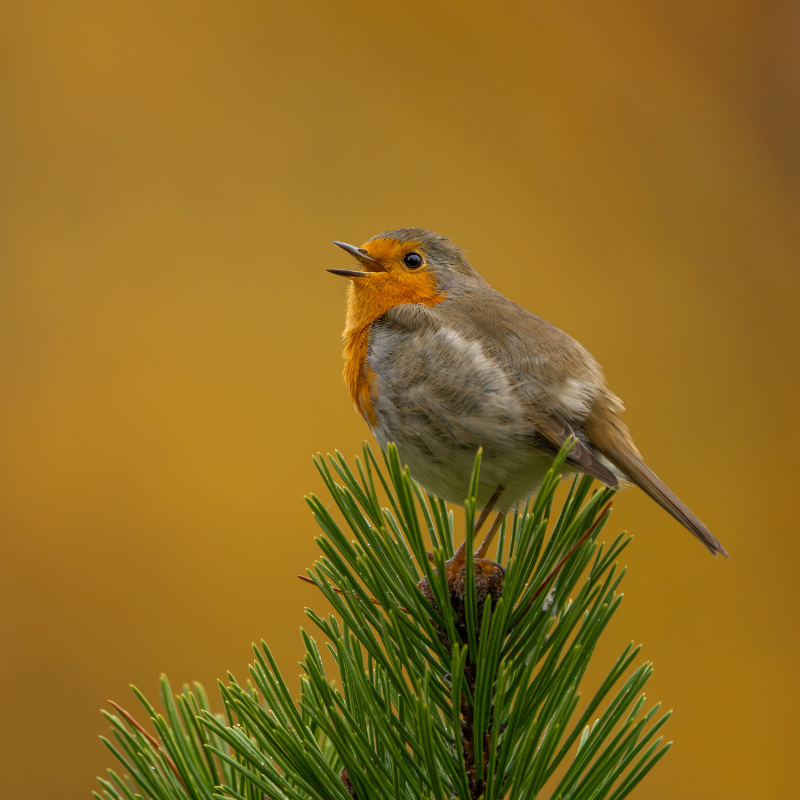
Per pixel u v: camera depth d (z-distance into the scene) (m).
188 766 4.41
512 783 4.32
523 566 4.50
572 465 4.58
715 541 4.56
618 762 4.44
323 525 4.50
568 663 4.35
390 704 4.50
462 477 4.59
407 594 4.51
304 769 4.25
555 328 4.60
